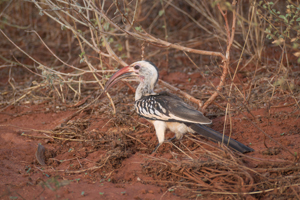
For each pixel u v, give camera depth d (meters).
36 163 9.09
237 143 8.55
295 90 12.11
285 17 8.90
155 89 14.20
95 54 18.03
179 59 17.75
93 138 10.31
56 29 20.81
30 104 13.39
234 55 16.92
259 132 9.84
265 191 7.05
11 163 8.91
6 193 7.06
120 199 7.07
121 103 12.82
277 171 7.61
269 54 16.38
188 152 9.14
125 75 10.40
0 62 18.02
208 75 15.65
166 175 8.01
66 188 7.57
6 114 12.58
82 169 8.70
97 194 7.29
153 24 20.67
